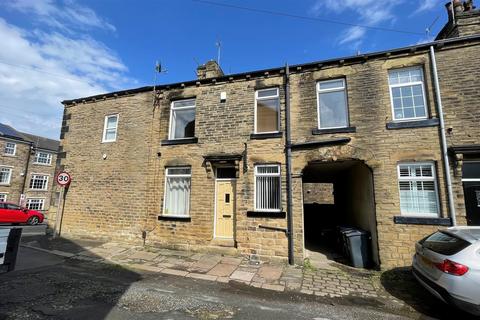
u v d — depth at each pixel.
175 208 10.19
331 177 14.17
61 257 8.62
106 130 11.98
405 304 5.46
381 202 7.78
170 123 10.87
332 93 9.05
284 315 4.84
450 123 7.61
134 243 10.27
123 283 6.29
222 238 9.39
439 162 7.50
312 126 8.84
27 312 4.55
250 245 8.75
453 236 5.20
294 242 8.33
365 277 7.05
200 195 9.69
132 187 10.77
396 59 8.42
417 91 8.24
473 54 7.77
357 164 9.49
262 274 7.22
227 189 9.69
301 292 6.03
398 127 7.98
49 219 11.95
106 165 11.45
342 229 9.08
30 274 6.77
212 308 5.02
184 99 10.91
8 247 4.41
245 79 9.93
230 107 9.92
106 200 11.12
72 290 5.70
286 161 8.87
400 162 7.86
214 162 9.66
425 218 7.32
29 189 30.52
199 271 7.38
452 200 7.19
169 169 10.54
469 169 7.41
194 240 9.45
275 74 9.61
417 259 5.87
